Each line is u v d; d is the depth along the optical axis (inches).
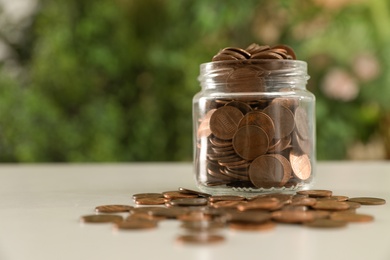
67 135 48.1
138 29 49.6
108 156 48.1
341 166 28.3
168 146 49.5
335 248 10.5
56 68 48.2
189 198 15.0
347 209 13.3
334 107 46.8
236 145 15.5
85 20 48.8
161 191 18.1
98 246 10.8
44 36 49.1
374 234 11.5
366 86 46.2
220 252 10.3
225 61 15.7
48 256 10.2
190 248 10.5
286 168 15.6
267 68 15.6
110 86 49.8
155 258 10.0
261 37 47.1
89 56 48.6
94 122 48.4
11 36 50.3
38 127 48.0
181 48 48.3
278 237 11.2
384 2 46.6
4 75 48.9
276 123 15.5
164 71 49.0
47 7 49.6
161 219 12.6
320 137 46.6
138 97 50.1
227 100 15.7
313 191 15.7
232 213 12.3
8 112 48.1
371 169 26.2
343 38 46.3
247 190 15.6
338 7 46.7
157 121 49.3
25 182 21.1
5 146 48.7
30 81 49.6
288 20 46.8
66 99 48.8
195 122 16.7
